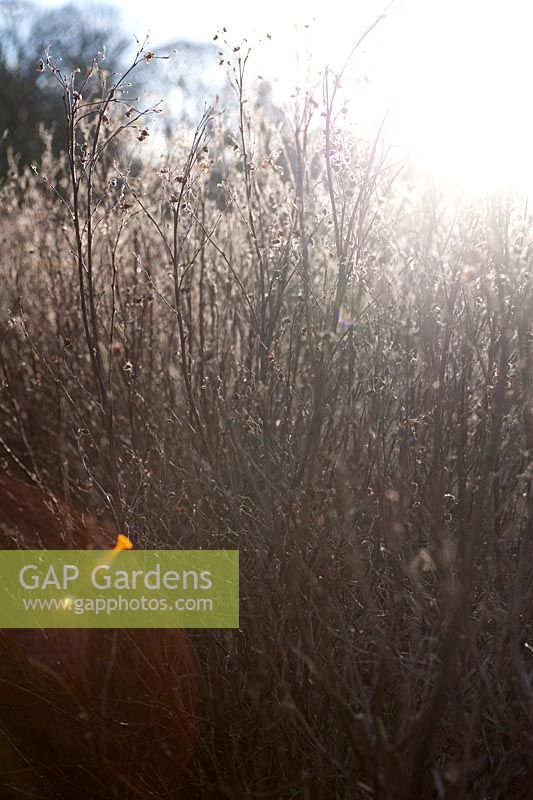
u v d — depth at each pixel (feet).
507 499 7.30
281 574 7.38
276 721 7.13
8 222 13.05
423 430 7.89
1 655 8.25
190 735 7.65
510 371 7.58
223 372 9.15
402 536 7.13
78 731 7.80
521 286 7.36
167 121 11.19
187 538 8.56
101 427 10.11
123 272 11.02
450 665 6.17
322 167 9.95
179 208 8.48
